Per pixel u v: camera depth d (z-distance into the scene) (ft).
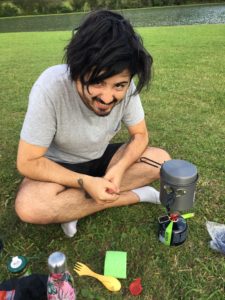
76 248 6.41
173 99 13.44
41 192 5.98
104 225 6.90
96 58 4.24
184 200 5.69
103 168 7.14
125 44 4.26
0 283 5.69
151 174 7.18
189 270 5.94
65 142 6.15
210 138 10.12
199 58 20.52
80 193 6.25
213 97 13.47
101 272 6.01
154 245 6.42
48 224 6.90
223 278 5.78
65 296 4.82
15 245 6.48
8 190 8.01
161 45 26.18
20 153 5.85
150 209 7.29
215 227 6.58
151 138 10.25
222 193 7.74
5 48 28.27
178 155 9.27
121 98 4.90
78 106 5.71
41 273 5.95
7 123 11.60
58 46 28.32
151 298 5.48
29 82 16.61
